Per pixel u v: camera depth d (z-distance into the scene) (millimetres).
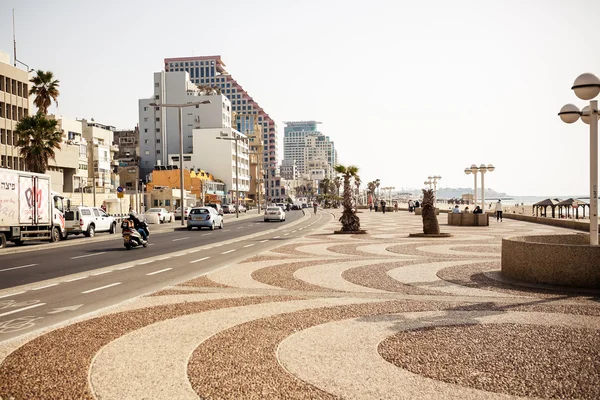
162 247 23047
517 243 11516
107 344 6562
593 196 11164
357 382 5078
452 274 12562
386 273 12859
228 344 6492
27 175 25172
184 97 129875
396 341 6539
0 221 23297
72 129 84500
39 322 8086
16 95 58938
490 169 46688
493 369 5414
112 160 102812
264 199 176375
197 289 10797
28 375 5398
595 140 11164
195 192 104438
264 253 18297
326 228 36656
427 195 25641
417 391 4828
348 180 29719
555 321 7539
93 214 32469
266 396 4734
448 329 7113
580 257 10523
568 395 4703
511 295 9766
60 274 14062
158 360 5867
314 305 8969
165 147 128875
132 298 9820
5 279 13148
